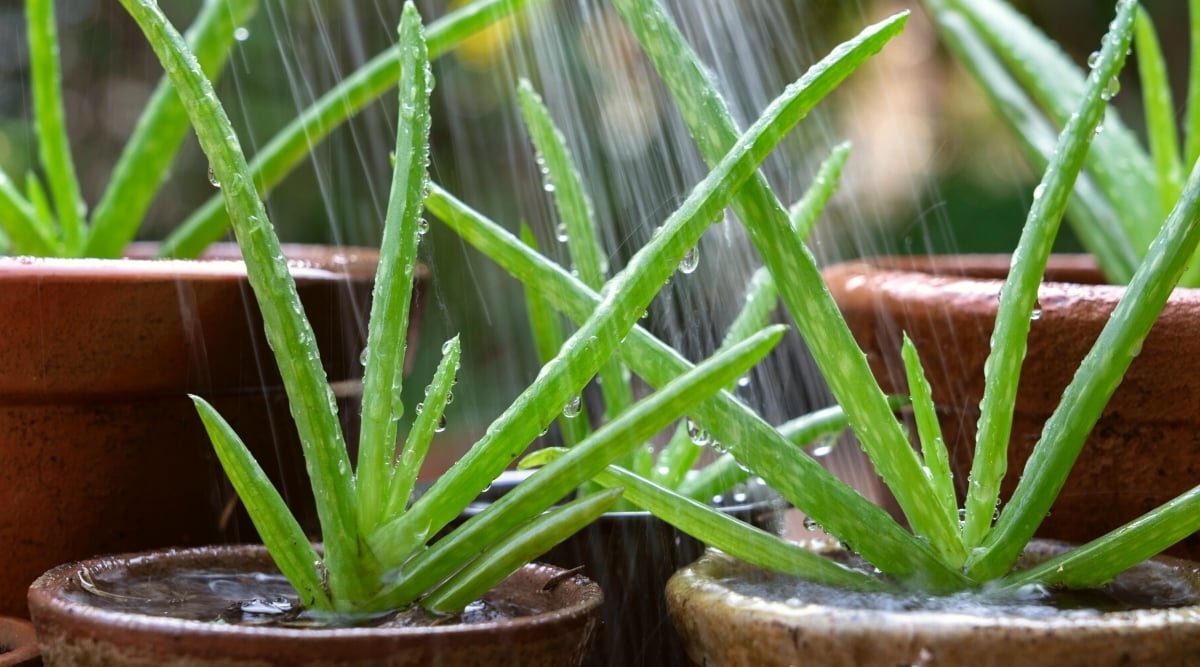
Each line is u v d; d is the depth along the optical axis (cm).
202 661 92
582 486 109
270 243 97
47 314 105
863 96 243
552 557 106
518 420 97
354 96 119
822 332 99
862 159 239
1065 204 100
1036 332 107
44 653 96
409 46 99
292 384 97
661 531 106
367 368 98
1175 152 121
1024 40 127
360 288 114
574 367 97
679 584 99
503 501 97
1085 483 109
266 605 99
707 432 99
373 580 97
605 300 97
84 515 108
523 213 242
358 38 187
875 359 115
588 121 132
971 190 254
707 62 122
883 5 229
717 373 95
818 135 213
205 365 108
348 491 97
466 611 98
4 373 106
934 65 249
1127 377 107
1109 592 99
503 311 223
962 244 249
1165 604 98
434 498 96
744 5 123
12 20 214
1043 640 92
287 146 119
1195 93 120
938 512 99
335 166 200
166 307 107
